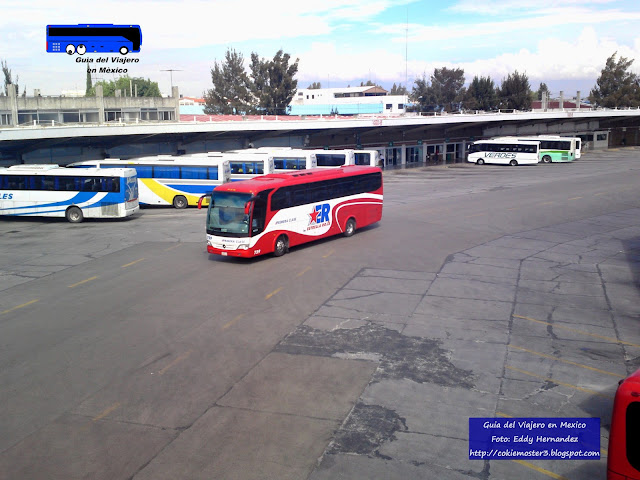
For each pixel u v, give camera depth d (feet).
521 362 38.52
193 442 29.01
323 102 309.42
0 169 99.25
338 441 29.01
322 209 75.66
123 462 27.43
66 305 51.49
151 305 50.90
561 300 51.67
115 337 43.55
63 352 40.88
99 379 36.47
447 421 30.91
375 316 47.50
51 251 74.08
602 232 82.38
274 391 34.47
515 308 49.49
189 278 59.52
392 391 34.37
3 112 125.49
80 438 29.66
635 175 151.74
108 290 55.83
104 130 118.21
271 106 224.74
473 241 76.18
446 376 36.37
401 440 29.07
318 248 73.72
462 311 48.67
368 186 84.02
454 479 25.98
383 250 71.61
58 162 124.67
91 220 99.25
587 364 38.24
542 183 138.92
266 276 60.03
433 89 343.26
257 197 65.36
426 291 54.24
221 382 35.81
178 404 33.04
